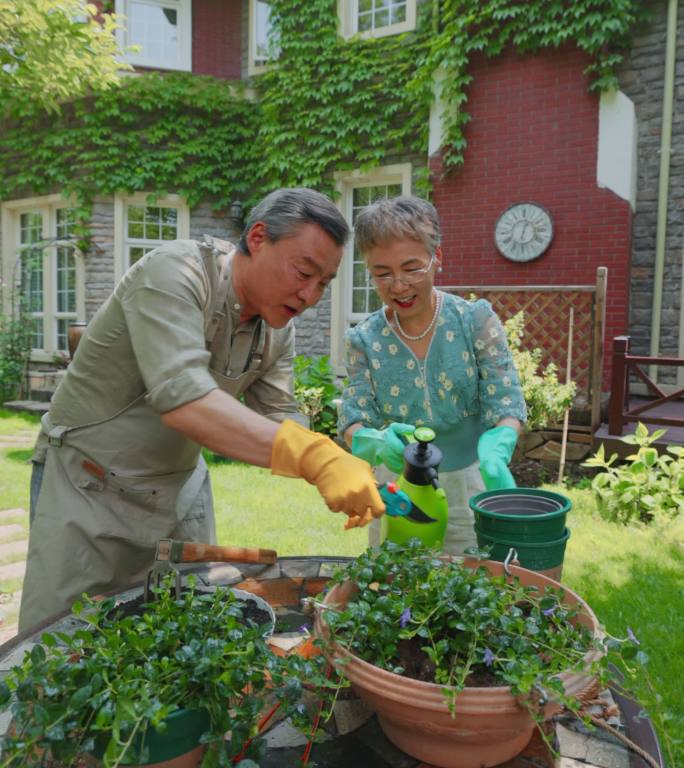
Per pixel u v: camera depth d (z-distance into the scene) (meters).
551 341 5.55
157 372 1.19
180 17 8.39
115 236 8.42
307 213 1.26
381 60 7.16
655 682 2.22
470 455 1.95
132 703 0.74
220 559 1.29
